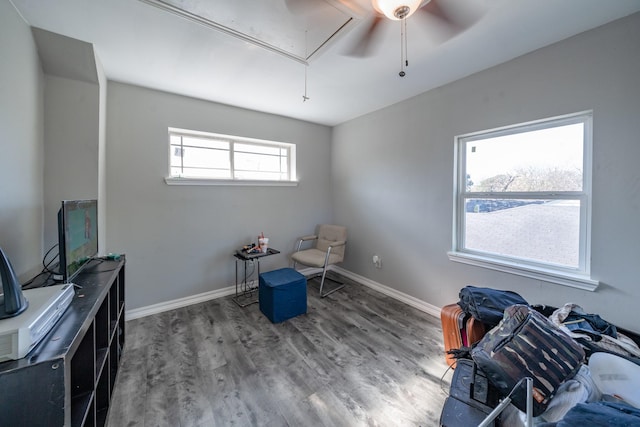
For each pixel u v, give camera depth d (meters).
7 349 0.75
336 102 2.89
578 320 1.52
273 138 3.32
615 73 1.54
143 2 1.35
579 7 1.42
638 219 1.50
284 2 1.35
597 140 1.62
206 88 2.49
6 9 1.31
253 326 2.36
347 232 3.69
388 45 1.77
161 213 2.61
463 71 2.16
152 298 2.59
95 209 1.74
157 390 1.59
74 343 0.86
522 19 1.51
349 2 1.35
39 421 0.76
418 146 2.70
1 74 1.26
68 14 1.46
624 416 0.82
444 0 1.36
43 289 1.08
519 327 1.29
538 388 1.05
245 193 3.16
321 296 3.04
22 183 1.48
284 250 3.52
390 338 2.17
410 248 2.83
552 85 1.78
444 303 2.52
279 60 1.97
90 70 1.88
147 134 2.50
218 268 2.98
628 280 1.54
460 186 2.44
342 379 1.70
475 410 1.19
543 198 1.95
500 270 2.12
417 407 1.48
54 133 1.83
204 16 1.46
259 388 1.62
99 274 1.54
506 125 2.02
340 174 3.77
